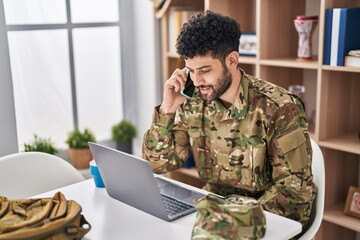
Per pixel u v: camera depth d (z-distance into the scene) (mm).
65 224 1299
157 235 1430
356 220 2416
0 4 2406
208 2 2693
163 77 3193
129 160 1496
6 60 2461
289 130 1730
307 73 2773
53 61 2922
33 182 2000
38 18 2820
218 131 1859
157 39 3129
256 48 2580
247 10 2885
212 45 1635
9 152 2545
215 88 1713
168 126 1896
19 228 1295
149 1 3068
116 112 3283
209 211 1313
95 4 3049
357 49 2314
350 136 2508
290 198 1730
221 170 1889
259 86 1818
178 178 3062
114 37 3182
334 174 2555
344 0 2361
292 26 2697
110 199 1704
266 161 1827
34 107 2891
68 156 3006
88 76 3102
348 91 2529
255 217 1322
